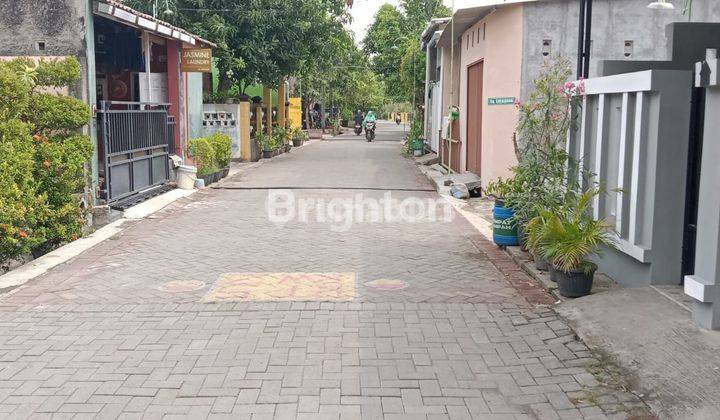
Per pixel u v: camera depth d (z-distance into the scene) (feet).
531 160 27.02
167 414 14.37
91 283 24.54
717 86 16.61
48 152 30.07
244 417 14.26
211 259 28.37
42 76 31.81
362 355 17.63
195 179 50.44
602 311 19.95
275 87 83.82
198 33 68.95
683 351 16.40
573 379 16.22
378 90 212.23
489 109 45.52
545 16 40.88
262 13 72.64
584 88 25.03
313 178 57.82
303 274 25.88
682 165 20.57
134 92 54.24
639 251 21.06
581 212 22.54
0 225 25.30
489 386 15.85
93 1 35.60
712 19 39.86
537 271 25.12
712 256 17.02
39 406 14.75
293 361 17.21
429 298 22.68
